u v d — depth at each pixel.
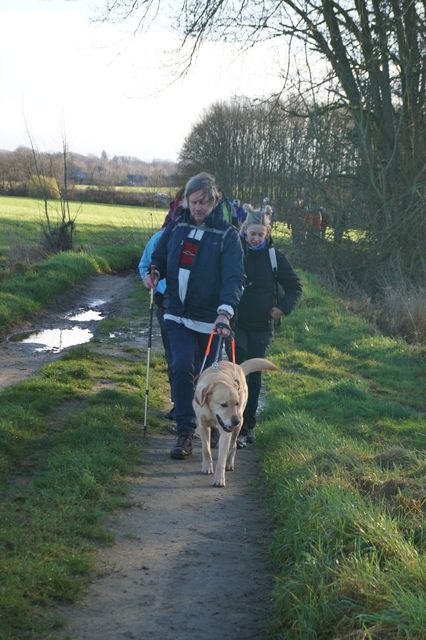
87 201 50.56
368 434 7.54
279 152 22.05
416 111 19.05
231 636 3.41
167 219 7.49
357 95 18.47
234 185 30.03
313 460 5.55
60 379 8.48
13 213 38.44
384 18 17.45
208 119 37.88
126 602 3.65
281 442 6.32
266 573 4.07
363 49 17.97
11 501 4.69
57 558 3.92
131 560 4.13
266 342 6.81
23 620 3.29
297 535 4.12
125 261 22.95
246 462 6.31
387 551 3.72
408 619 2.96
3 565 3.69
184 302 6.13
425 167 18.25
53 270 17.70
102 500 4.90
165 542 4.42
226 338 6.36
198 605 3.68
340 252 20.36
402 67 18.39
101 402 7.54
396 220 18.80
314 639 3.16
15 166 50.66
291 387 9.32
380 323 15.35
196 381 6.21
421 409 9.41
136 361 10.21
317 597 3.40
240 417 5.54
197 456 6.41
